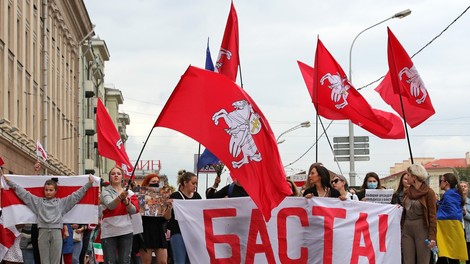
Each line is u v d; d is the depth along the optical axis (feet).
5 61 98.37
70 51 165.99
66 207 41.19
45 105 128.77
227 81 33.19
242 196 38.63
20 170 107.96
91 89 193.36
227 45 45.91
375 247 38.04
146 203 46.91
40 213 40.73
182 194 40.06
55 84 142.82
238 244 36.78
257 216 36.83
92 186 41.52
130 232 40.70
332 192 39.09
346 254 37.52
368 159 104.94
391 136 51.42
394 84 46.14
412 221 39.50
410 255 39.58
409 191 39.73
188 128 33.04
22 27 110.22
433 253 42.32
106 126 49.98
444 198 43.34
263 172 32.89
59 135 147.95
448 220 43.29
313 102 45.50
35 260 41.65
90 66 200.03
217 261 36.68
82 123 183.42
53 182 40.93
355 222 37.70
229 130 32.99
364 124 45.93
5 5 98.48
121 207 40.55
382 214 38.32
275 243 36.91
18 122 108.47
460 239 43.29
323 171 38.83
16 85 105.40
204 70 33.17
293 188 43.45
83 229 50.16
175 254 39.42
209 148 32.96
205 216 36.78
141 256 45.32
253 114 33.09
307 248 37.22
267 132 33.04
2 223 44.21
